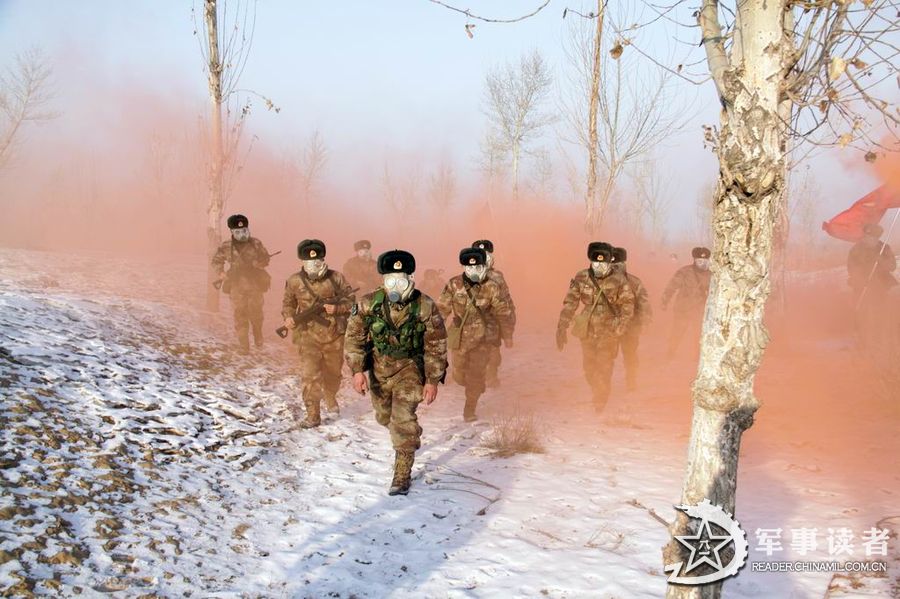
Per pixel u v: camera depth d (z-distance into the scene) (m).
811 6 2.32
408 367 5.25
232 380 8.05
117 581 3.33
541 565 3.89
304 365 6.89
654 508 4.78
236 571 3.67
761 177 2.34
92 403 5.77
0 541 3.39
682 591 2.59
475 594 3.56
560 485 5.32
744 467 5.70
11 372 5.84
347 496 5.00
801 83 2.34
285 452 5.97
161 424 5.81
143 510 4.19
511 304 7.55
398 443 5.12
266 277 9.94
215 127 13.86
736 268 2.43
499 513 4.73
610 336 7.77
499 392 9.36
